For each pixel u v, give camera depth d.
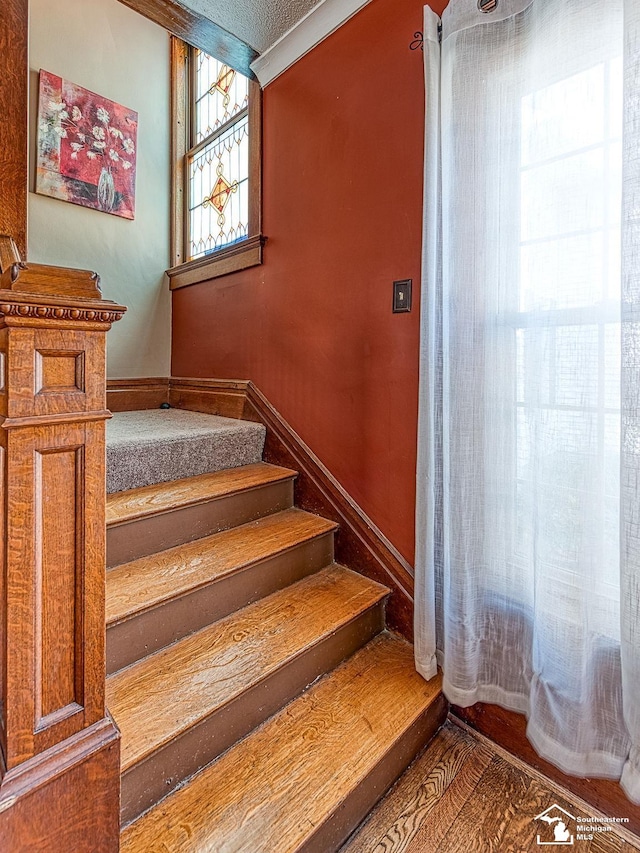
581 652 1.05
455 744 1.33
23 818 0.72
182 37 1.80
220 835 0.91
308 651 1.30
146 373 2.75
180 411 2.61
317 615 1.43
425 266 1.29
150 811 0.95
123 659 1.17
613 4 0.97
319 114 1.79
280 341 2.03
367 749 1.12
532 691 1.17
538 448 1.12
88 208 2.45
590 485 1.04
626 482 0.96
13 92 0.91
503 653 1.26
